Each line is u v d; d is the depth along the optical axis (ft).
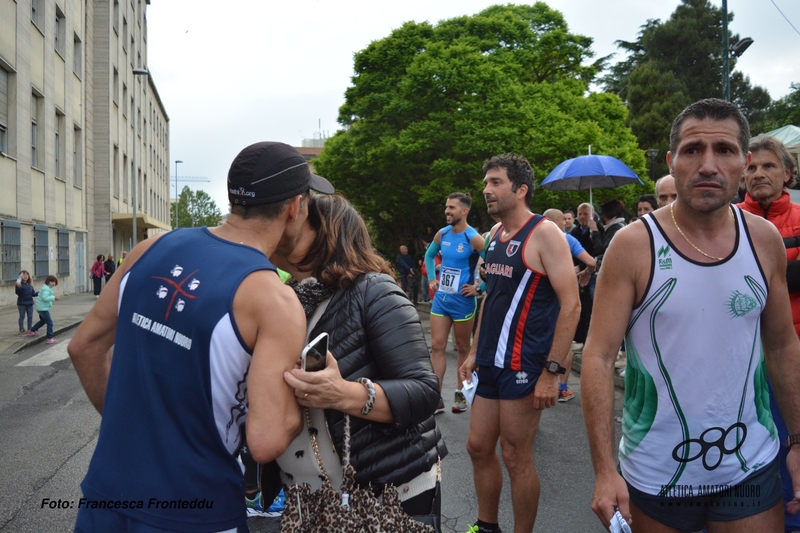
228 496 5.33
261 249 5.61
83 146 92.68
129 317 5.40
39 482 14.10
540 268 10.14
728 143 6.02
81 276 91.15
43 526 11.70
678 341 6.21
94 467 5.32
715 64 134.41
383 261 6.57
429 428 6.49
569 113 78.13
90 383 6.10
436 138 69.15
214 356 5.10
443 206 76.64
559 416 19.07
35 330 41.06
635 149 83.30
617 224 24.38
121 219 112.88
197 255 5.37
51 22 74.49
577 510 12.06
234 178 5.57
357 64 78.74
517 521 10.21
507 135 66.80
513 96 70.33
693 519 6.52
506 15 82.07
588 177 34.40
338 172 79.15
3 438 17.83
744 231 6.33
